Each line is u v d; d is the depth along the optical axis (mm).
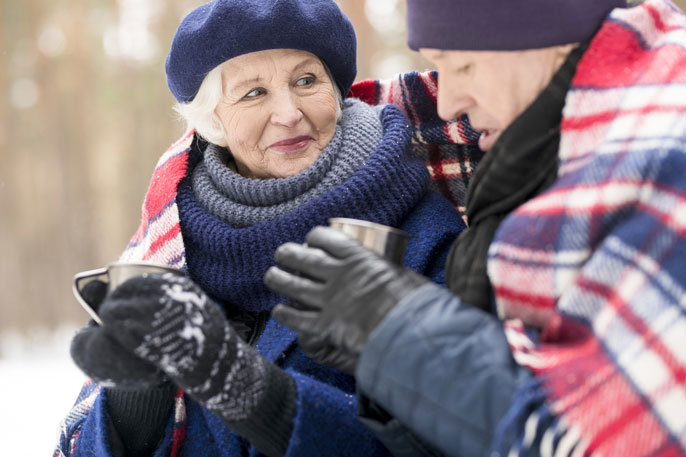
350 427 1174
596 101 930
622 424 793
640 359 800
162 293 1022
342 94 1630
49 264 15289
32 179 15508
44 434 5070
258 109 1505
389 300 967
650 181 849
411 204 1434
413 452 1052
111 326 1009
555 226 899
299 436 1124
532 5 942
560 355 865
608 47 951
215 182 1552
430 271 1368
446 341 927
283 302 1415
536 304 918
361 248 1010
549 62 986
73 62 15539
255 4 1431
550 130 975
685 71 916
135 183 15781
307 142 1531
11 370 8102
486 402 883
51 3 15445
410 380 923
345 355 1089
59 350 11766
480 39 960
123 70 15758
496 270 950
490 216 1059
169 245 1505
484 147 1083
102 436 1336
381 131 1523
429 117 1572
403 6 13922
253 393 1108
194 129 1649
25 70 15516
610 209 862
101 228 15672
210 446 1355
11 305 14930
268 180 1472
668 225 824
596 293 851
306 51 1496
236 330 1446
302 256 1019
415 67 13773
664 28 1002
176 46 1499
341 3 13047
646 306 813
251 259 1419
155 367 1061
